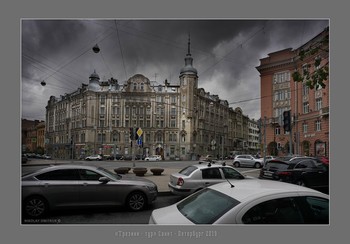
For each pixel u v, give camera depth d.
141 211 7.47
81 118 62.22
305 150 33.31
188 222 3.37
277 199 3.34
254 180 4.24
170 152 58.53
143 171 15.73
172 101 60.03
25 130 98.19
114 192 7.31
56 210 7.21
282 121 16.47
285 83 37.84
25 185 6.72
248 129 93.00
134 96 60.31
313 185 10.80
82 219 6.65
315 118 31.11
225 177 8.66
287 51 37.81
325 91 29.86
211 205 3.52
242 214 3.18
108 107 60.38
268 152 38.97
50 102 76.81
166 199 9.38
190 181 8.40
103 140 59.72
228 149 74.81
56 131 72.38
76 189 7.03
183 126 58.62
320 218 3.43
